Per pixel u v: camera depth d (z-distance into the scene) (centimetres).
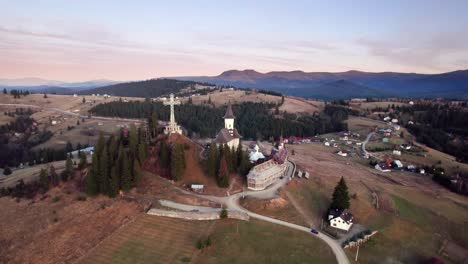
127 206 9306
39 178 11138
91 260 7225
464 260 9056
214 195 10525
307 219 9550
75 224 8412
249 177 11075
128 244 7781
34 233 8044
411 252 8888
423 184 15762
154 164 11825
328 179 13038
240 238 8131
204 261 7300
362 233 9056
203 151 13612
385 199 11994
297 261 7481
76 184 10400
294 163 15175
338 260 7656
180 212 9000
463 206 12719
